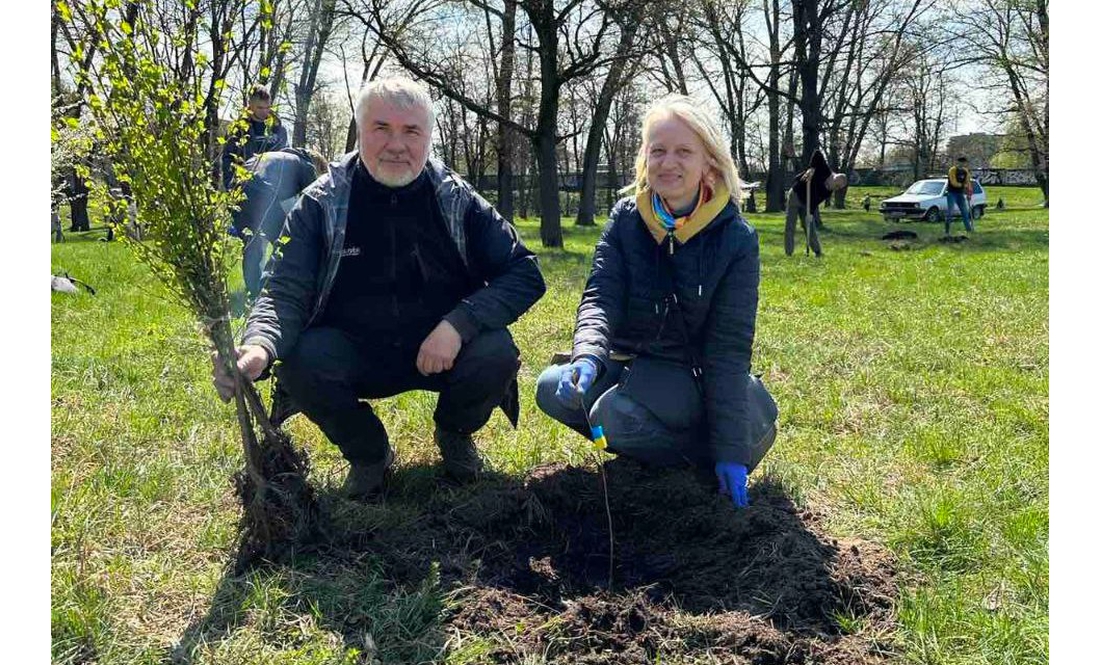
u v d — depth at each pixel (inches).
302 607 108.0
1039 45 1320.1
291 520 118.0
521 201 1704.0
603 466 145.9
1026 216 1211.9
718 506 131.0
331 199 129.0
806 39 1024.9
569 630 104.3
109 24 98.8
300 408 137.0
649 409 138.3
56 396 189.9
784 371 239.5
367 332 137.5
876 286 420.2
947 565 124.2
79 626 101.6
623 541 130.7
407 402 193.3
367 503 140.9
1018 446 173.3
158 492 141.3
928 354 255.8
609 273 136.9
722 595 115.2
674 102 129.1
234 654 98.9
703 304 134.0
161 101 100.6
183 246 103.7
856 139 1696.6
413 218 132.4
